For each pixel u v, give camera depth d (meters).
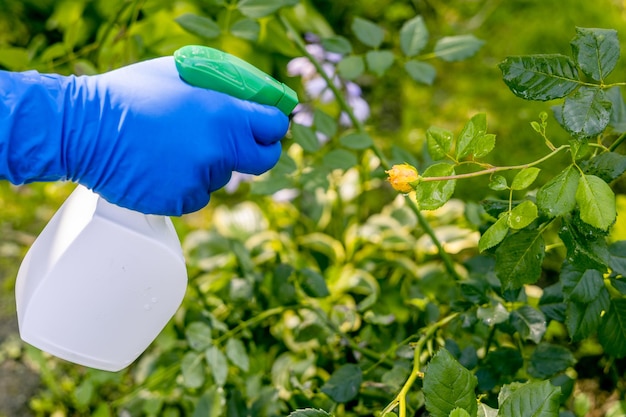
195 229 2.47
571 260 1.11
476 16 3.12
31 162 1.11
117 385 2.09
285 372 1.82
